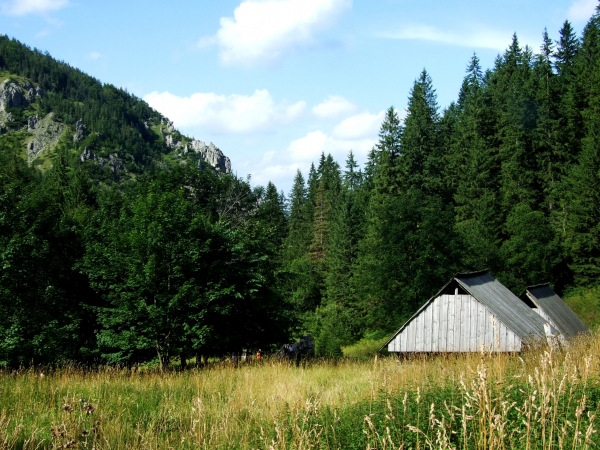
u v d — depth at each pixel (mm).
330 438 7758
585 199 50469
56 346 22391
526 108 65000
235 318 26312
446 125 85000
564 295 51656
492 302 27641
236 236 27844
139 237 21641
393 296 41312
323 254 85812
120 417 9750
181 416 10453
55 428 7516
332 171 116938
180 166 43312
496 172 66188
